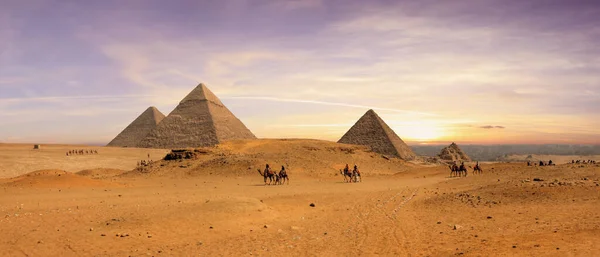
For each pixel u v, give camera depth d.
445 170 75.25
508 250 14.50
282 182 57.25
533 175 42.88
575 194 26.83
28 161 104.38
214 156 85.31
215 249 18.03
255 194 38.97
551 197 26.70
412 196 35.56
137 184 53.97
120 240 19.50
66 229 21.58
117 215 25.38
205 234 20.91
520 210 23.92
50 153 127.19
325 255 16.62
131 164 122.38
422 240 18.23
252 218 24.70
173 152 89.56
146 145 167.38
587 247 13.86
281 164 73.56
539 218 20.98
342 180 61.56
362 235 20.20
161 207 28.03
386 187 46.34
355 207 30.33
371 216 25.91
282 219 25.67
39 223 23.02
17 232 20.80
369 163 92.56
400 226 22.02
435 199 31.34
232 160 75.69
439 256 15.15
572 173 39.84
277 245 18.58
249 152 88.69
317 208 30.62
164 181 60.84
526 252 13.95
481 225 20.64
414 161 123.88
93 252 17.55
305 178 64.75
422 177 65.75
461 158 150.12
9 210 27.61
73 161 114.56
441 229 20.45
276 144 96.94
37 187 43.03
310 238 20.00
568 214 21.34
